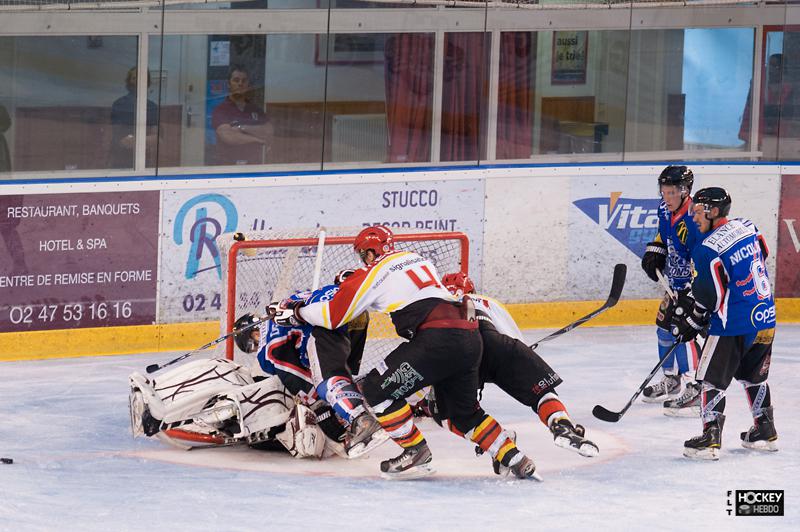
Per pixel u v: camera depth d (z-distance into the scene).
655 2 25.97
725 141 26.83
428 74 25.03
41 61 22.11
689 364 19.19
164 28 22.86
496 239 24.94
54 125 22.41
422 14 24.78
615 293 16.42
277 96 23.97
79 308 21.78
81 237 21.66
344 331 15.93
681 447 17.00
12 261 21.16
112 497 14.17
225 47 23.38
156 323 22.45
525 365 15.01
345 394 15.36
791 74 26.75
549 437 17.48
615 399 19.73
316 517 13.49
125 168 23.00
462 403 14.91
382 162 25.11
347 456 16.06
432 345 14.41
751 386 16.69
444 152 25.42
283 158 24.27
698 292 16.02
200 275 22.77
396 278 14.62
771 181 26.23
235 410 15.73
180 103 23.22
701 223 16.14
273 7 23.61
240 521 13.30
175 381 16.42
